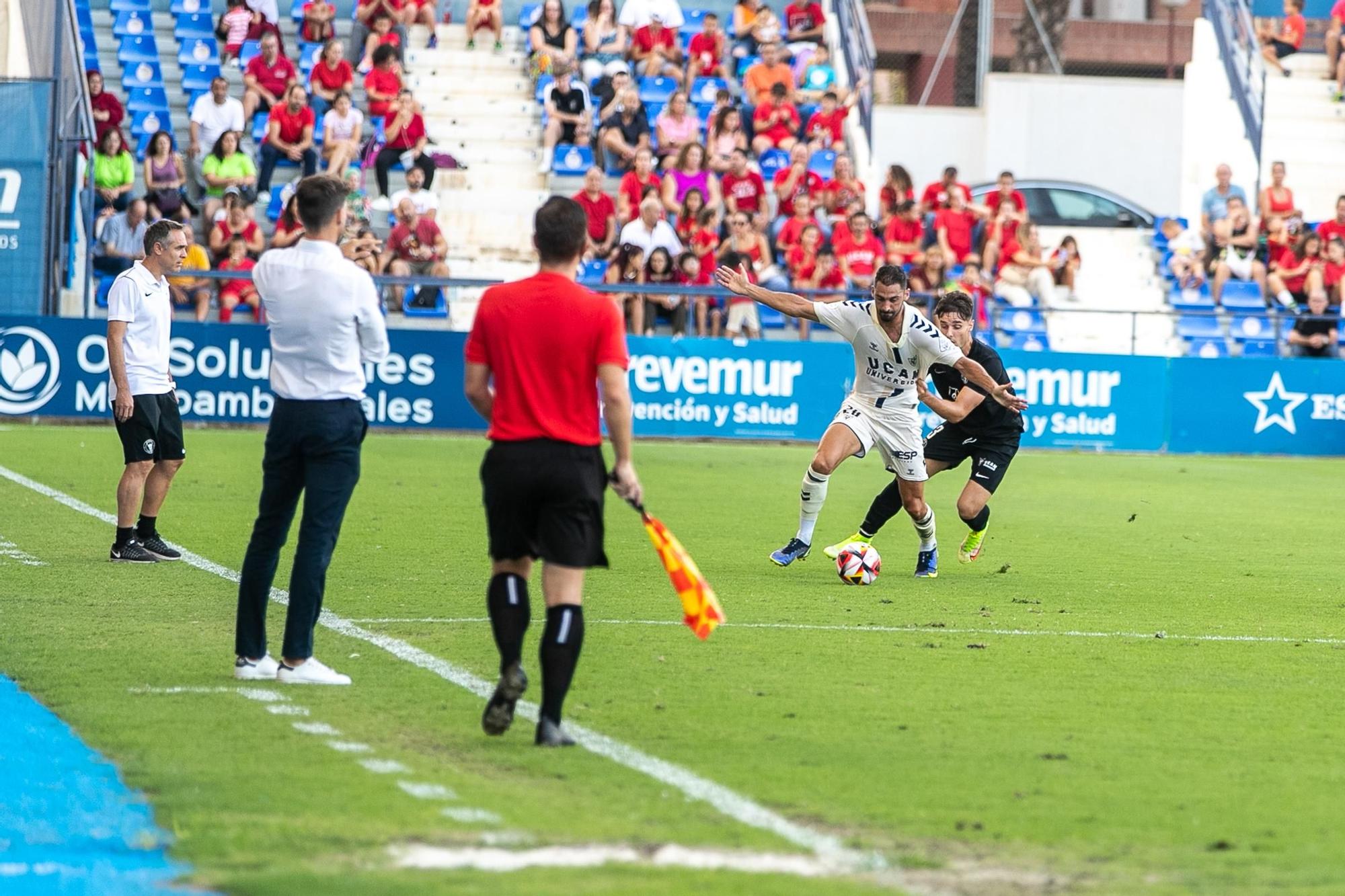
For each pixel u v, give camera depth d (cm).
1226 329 6700
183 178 6372
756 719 1809
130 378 2866
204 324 5494
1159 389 6109
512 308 1622
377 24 6988
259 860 1284
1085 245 7356
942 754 1672
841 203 6544
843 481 4797
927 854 1332
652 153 6819
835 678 2052
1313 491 4934
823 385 5838
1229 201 6975
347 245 5800
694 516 3881
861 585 2884
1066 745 1728
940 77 8575
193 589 2630
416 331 5644
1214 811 1481
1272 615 2683
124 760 1575
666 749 1656
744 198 6438
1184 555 3469
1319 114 8050
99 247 5897
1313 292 6562
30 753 1599
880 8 8506
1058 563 3291
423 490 4156
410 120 6494
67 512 3522
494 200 6800
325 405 1886
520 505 1616
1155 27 8800
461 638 2261
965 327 2983
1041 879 1275
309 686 1927
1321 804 1518
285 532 1950
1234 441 6144
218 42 7081
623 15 7356
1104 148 8425
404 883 1235
